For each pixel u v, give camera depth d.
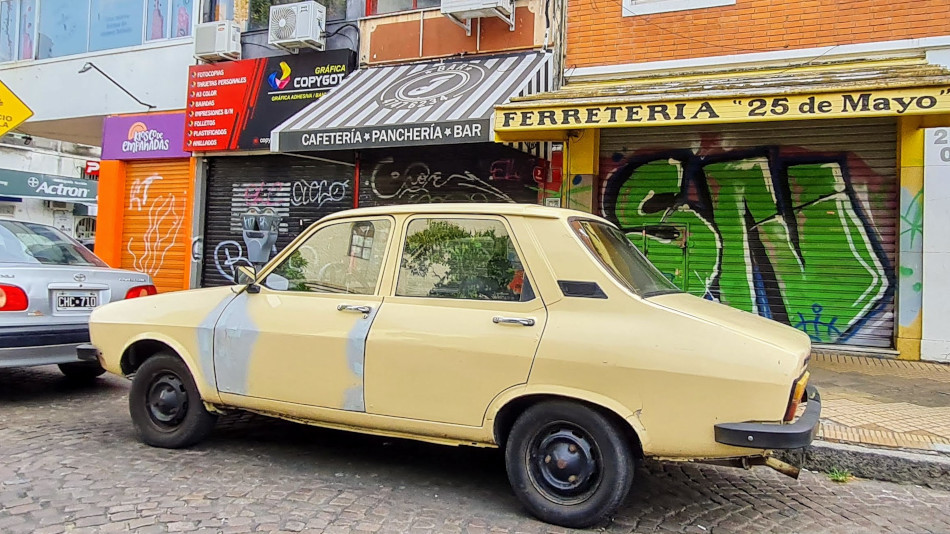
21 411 6.02
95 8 13.86
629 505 4.16
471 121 8.48
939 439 5.14
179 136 12.74
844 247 8.61
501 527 3.75
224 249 12.54
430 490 4.31
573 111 7.77
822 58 8.62
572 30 9.89
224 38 12.14
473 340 3.91
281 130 9.63
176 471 4.49
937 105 6.42
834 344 8.67
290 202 11.95
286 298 4.57
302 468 4.66
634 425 3.57
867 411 5.93
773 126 8.82
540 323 3.83
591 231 4.27
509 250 4.07
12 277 5.89
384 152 11.11
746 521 4.00
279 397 4.45
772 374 3.40
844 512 4.21
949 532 3.95
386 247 4.39
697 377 3.48
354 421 4.25
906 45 8.25
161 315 4.93
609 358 3.62
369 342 4.15
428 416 4.02
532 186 10.16
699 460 3.61
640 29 9.52
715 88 7.69
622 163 9.60
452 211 4.29
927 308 8.12
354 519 3.79
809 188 8.74
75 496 3.99
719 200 9.16
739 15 9.03
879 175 8.44
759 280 8.98
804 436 3.35
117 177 13.32
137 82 13.24
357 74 11.19
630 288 3.82
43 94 14.17
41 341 5.95
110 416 5.91
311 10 11.37
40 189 24.08
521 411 3.99
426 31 10.98
